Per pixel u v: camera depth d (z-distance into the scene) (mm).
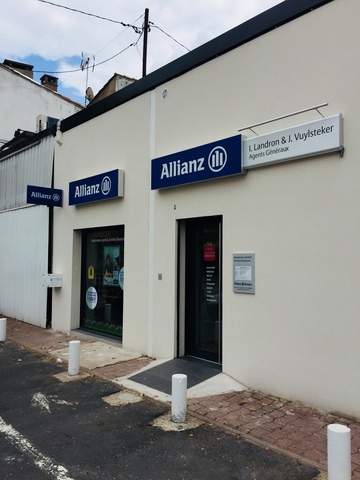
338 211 4617
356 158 4492
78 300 9602
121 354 7359
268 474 3410
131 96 7809
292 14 5113
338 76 4684
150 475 3426
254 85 5586
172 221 6797
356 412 4379
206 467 3535
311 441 3959
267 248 5301
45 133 10812
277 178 5230
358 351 4391
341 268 4570
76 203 9133
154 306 7090
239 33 5766
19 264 11852
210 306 6516
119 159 8109
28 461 3664
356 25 4543
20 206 11992
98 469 3523
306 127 4828
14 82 19016
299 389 4871
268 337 5227
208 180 6113
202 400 5031
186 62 6621
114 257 8672
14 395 5453
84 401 5164
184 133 6664
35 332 9844
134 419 4570
